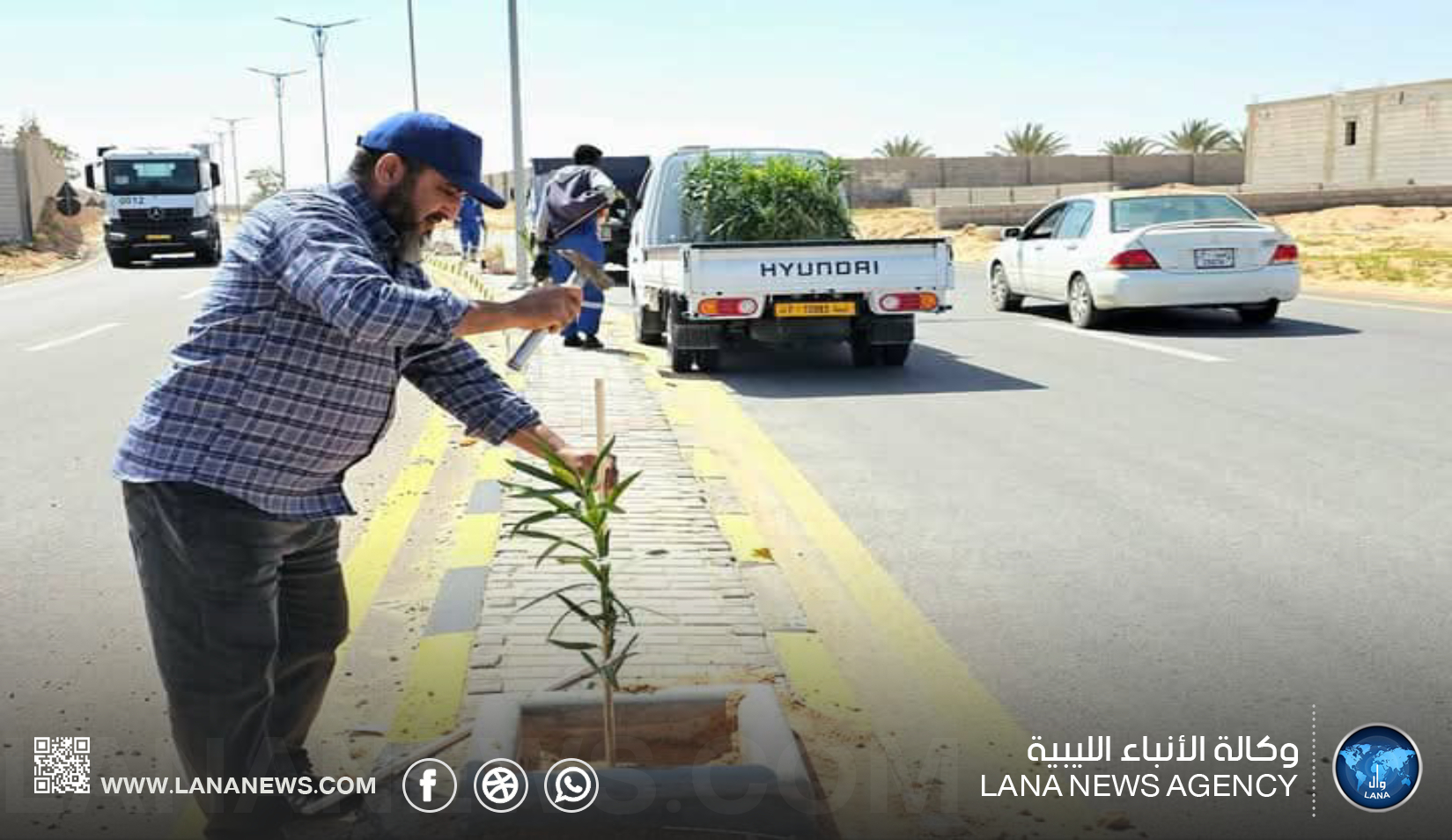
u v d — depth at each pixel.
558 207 12.75
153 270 34.28
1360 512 6.77
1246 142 67.19
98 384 12.18
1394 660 4.73
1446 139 56.09
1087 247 14.78
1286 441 8.52
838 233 13.17
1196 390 10.55
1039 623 5.15
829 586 5.64
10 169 43.47
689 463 7.68
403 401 11.10
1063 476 7.62
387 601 5.54
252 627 3.08
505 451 8.18
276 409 3.00
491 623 4.80
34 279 32.59
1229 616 5.21
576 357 12.66
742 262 11.27
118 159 35.22
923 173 72.00
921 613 5.28
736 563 5.61
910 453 8.33
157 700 4.59
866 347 12.19
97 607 5.62
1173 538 6.32
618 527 6.13
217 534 2.99
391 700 4.48
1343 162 61.34
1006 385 11.02
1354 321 15.07
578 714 3.59
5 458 8.82
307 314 2.97
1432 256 26.08
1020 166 72.50
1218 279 14.02
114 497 7.69
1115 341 13.77
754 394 10.74
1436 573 5.73
